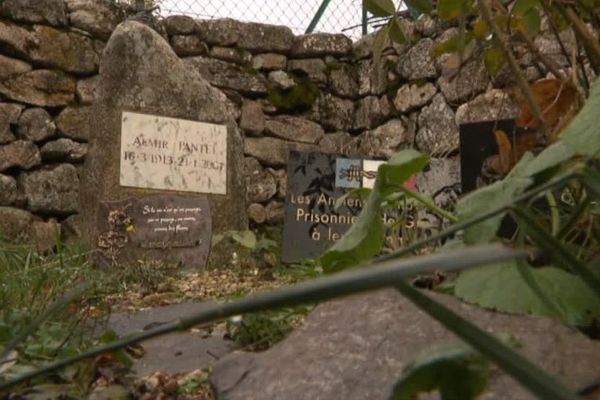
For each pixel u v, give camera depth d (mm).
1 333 1985
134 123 4992
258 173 6391
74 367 1731
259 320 1979
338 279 444
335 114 6703
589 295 1206
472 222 780
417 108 6164
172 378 1723
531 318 1208
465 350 636
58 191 5613
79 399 1601
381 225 1482
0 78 5492
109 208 4785
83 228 4926
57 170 5629
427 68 6055
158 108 5086
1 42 5488
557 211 1486
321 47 6688
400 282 459
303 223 5332
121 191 4918
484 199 1214
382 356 1239
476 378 635
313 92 6637
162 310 2984
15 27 5547
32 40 5598
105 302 3000
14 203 5480
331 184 5434
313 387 1216
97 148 4945
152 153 5035
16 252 3611
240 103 6379
